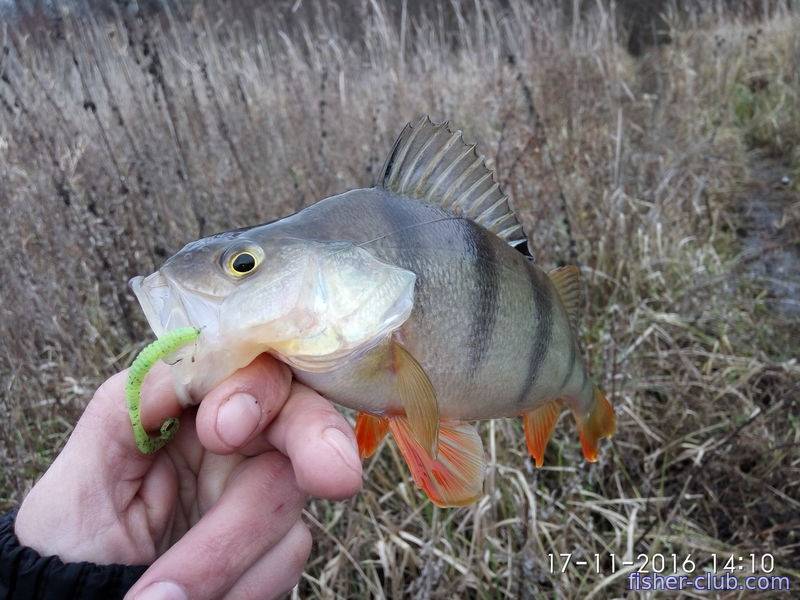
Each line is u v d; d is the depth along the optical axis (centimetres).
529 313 29
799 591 47
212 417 19
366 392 23
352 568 49
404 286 23
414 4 151
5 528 23
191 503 27
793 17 165
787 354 70
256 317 21
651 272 77
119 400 24
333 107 92
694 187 98
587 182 86
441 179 28
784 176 121
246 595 22
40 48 96
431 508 51
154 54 74
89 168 77
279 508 22
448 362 26
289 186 79
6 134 79
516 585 44
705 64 150
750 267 90
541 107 101
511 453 55
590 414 38
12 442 50
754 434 56
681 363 66
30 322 62
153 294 21
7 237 65
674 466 58
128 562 23
